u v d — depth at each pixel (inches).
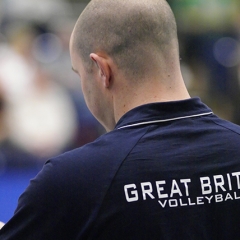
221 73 624.1
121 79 157.1
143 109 152.9
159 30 155.4
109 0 159.3
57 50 601.6
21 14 612.7
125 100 157.8
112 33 156.2
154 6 157.2
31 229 144.7
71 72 592.4
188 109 154.6
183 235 143.3
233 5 636.1
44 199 143.1
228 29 631.8
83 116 577.6
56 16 629.9
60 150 557.0
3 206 488.4
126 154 145.7
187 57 625.3
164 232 142.3
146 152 146.4
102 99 164.7
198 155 148.1
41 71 577.6
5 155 524.4
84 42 162.6
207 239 145.6
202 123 154.1
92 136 576.1
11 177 515.8
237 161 150.2
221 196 147.3
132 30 154.2
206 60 623.8
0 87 540.1
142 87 155.5
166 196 143.6
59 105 564.7
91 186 142.3
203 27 626.8
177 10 627.8
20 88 552.1
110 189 142.3
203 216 145.5
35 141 542.3
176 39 160.7
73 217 142.5
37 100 554.3
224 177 147.9
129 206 141.9
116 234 141.9
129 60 155.1
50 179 143.6
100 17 158.4
